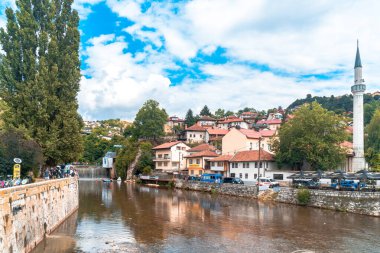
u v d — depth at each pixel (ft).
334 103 585.22
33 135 132.36
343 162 225.76
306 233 108.37
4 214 60.49
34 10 147.33
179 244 93.76
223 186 236.22
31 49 138.00
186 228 115.24
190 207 168.04
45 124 137.69
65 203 128.88
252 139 291.79
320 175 175.42
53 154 137.90
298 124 216.54
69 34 155.74
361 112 221.87
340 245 93.91
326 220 131.23
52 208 105.60
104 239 97.66
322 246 92.73
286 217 137.90
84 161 542.16
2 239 59.21
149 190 271.49
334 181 186.50
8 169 100.99
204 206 171.83
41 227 91.50
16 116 131.44
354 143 224.33
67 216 132.16
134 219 131.75
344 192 156.56
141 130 419.33
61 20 156.97
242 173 257.14
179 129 541.75
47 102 136.87
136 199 203.31
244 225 120.88
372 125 254.06
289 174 219.41
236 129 300.81
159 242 95.55
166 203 184.14
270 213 148.56
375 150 242.78
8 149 102.58
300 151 215.10
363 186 164.14
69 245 89.56
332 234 107.04
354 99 224.53
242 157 258.98
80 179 439.63
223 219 132.87
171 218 134.82
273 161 238.68
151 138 433.89
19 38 137.90
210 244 94.02
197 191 261.03
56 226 110.93
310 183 188.03
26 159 105.70
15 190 67.51
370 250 89.15
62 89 146.30
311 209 161.27
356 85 221.66
